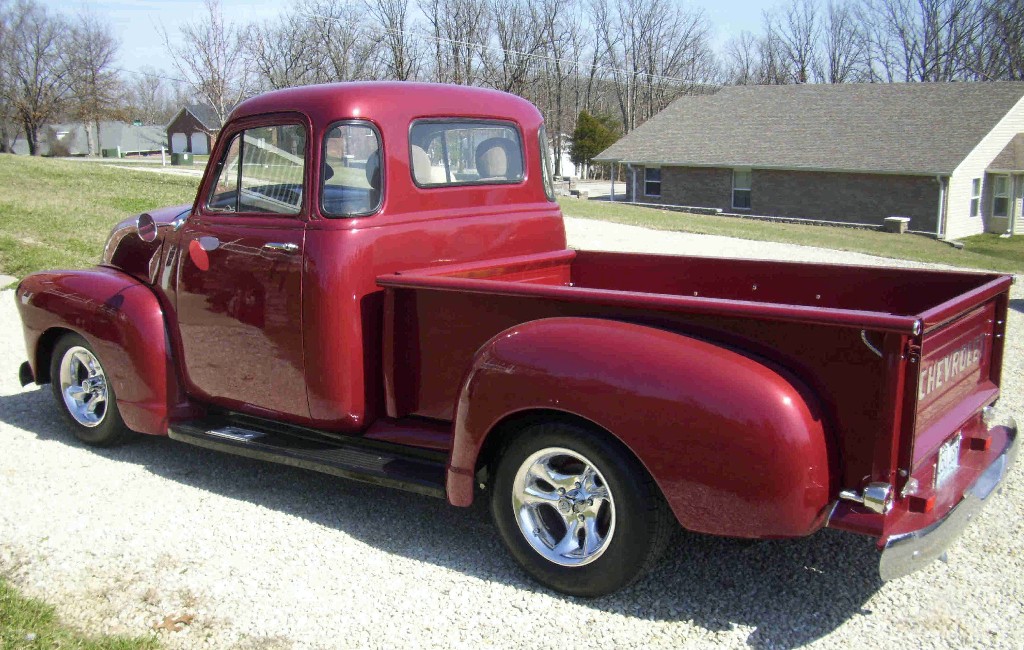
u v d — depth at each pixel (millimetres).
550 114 68375
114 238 5090
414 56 51438
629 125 71438
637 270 4809
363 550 3770
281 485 4520
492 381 3275
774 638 3072
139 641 3033
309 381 3986
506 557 3703
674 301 3037
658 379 2941
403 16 50312
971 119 30031
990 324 3547
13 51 62969
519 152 4785
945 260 18578
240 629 3156
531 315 3449
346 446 4109
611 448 3088
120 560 3674
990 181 30453
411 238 4109
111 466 4785
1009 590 3387
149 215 4309
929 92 32562
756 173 32062
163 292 4613
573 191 39156
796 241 19609
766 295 4367
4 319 8219
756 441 2783
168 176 23109
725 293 4520
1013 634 3082
